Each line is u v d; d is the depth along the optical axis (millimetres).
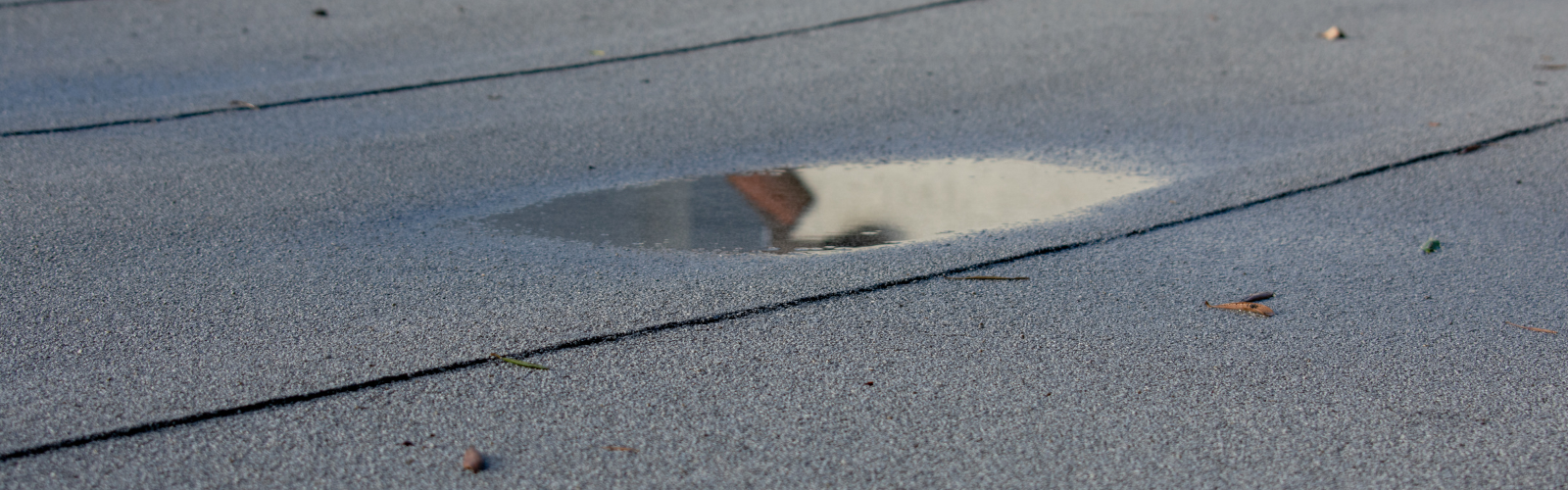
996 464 2529
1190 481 2461
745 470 2504
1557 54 6535
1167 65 6484
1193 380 2920
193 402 2783
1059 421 2709
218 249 3869
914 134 5355
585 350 3082
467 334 3180
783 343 3129
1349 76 6180
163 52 6727
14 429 2646
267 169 4777
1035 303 3424
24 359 3010
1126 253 3855
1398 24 7328
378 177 4680
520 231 4086
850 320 3283
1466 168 4727
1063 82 6180
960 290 3523
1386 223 4129
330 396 2818
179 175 4668
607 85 6160
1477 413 2762
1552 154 4867
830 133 5375
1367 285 3572
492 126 5434
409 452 2576
